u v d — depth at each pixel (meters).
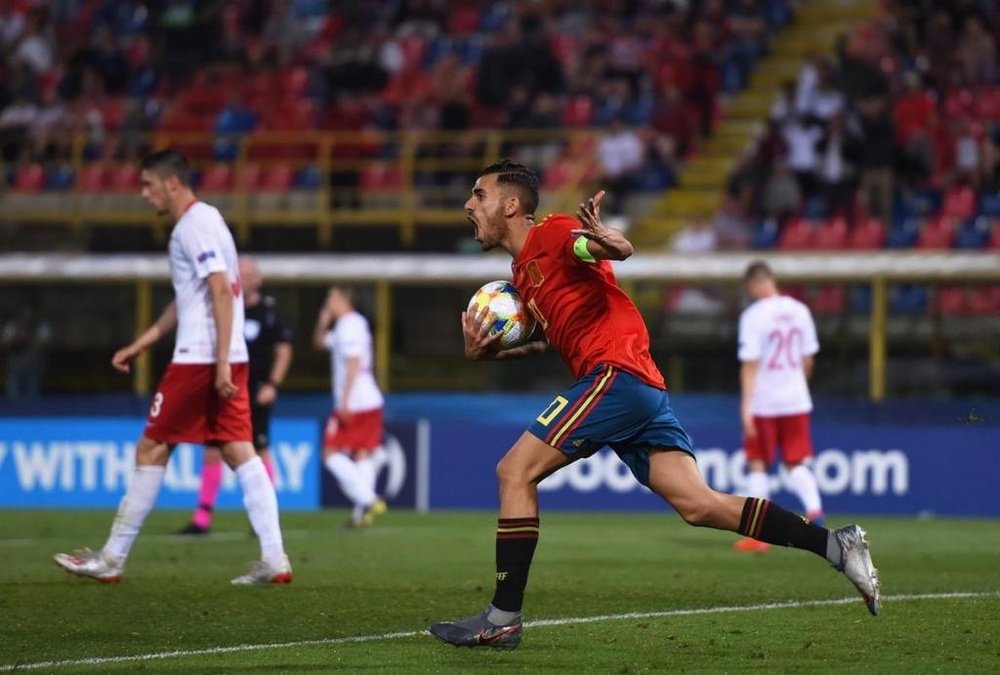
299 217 74.56
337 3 92.12
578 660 20.55
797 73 82.62
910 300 55.91
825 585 30.36
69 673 19.61
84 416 60.38
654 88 80.88
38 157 82.94
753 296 40.03
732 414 56.34
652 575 32.50
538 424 21.03
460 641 21.38
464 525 48.94
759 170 71.94
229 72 87.25
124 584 29.88
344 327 47.38
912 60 78.06
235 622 24.47
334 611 25.89
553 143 78.25
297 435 57.66
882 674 19.45
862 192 70.94
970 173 70.81
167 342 60.78
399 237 73.94
